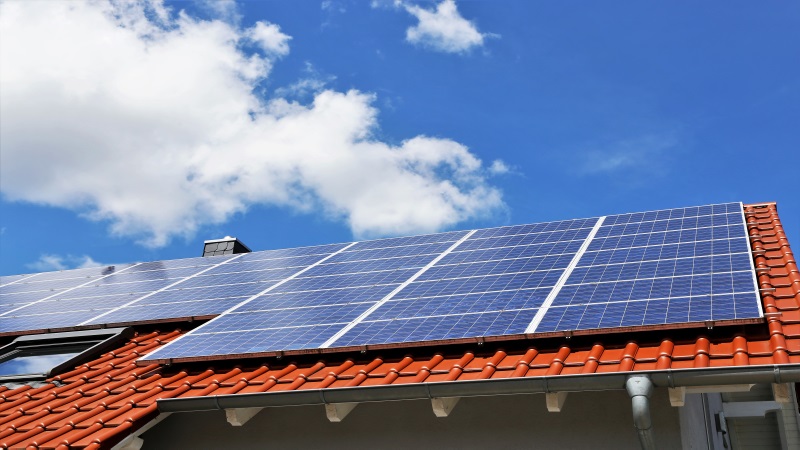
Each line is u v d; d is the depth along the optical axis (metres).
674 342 8.55
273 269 15.39
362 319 10.74
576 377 7.89
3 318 14.94
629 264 10.92
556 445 8.73
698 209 13.48
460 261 13.10
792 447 19.58
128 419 9.27
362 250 15.61
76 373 11.68
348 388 8.75
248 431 10.14
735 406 17.11
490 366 8.71
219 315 12.48
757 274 10.22
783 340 7.93
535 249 12.97
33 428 9.59
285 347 10.19
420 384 8.45
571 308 9.56
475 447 9.05
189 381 10.18
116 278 17.36
